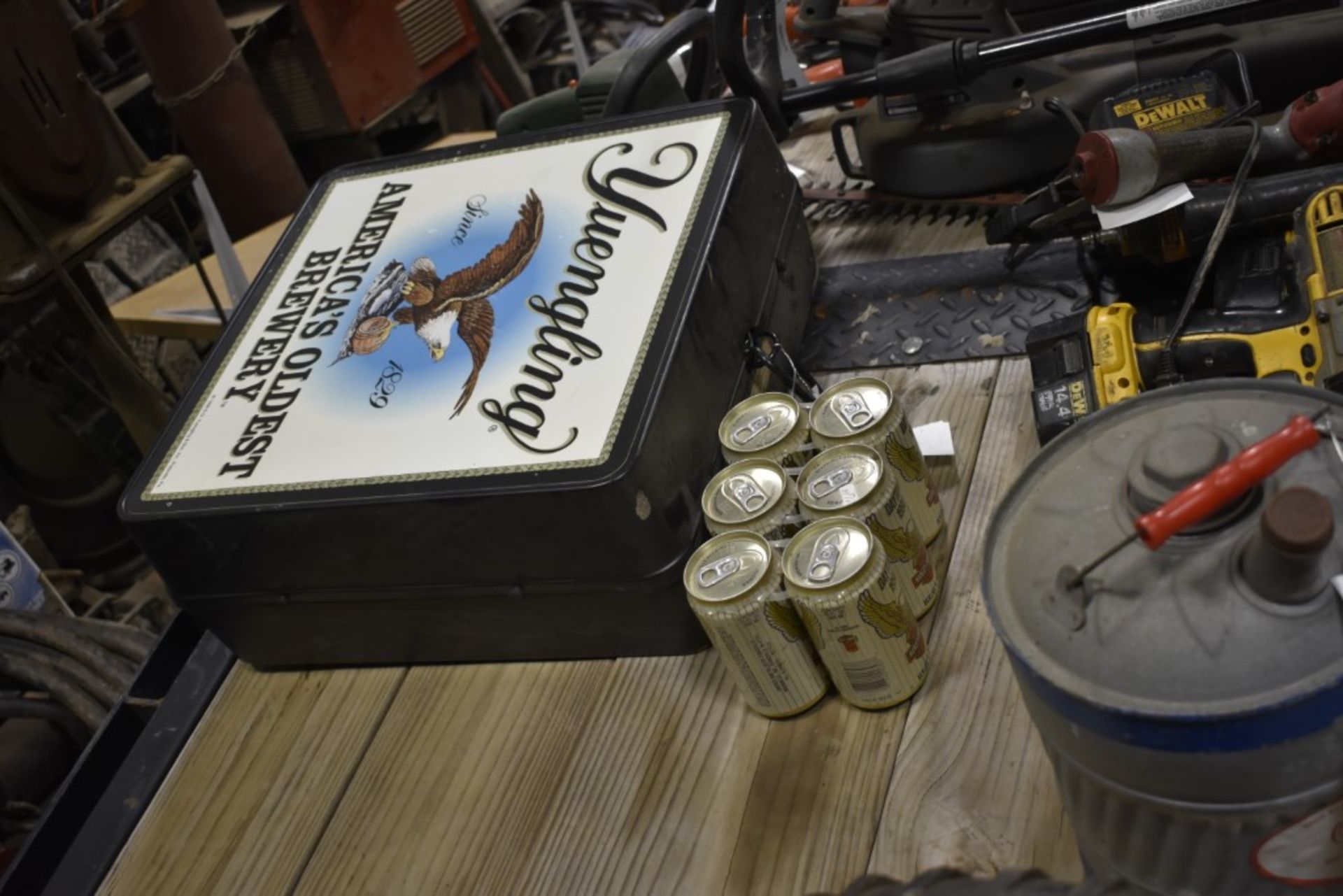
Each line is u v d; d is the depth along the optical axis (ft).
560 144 5.41
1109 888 2.66
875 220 6.27
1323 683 2.23
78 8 8.37
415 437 4.43
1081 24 5.25
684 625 4.38
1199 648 2.37
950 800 3.76
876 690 3.95
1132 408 2.83
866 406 4.18
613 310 4.57
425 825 4.33
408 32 10.96
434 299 4.96
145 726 5.16
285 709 4.94
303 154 11.47
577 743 4.38
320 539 4.45
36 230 6.30
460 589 4.46
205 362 5.10
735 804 4.00
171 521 4.55
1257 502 2.46
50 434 9.64
